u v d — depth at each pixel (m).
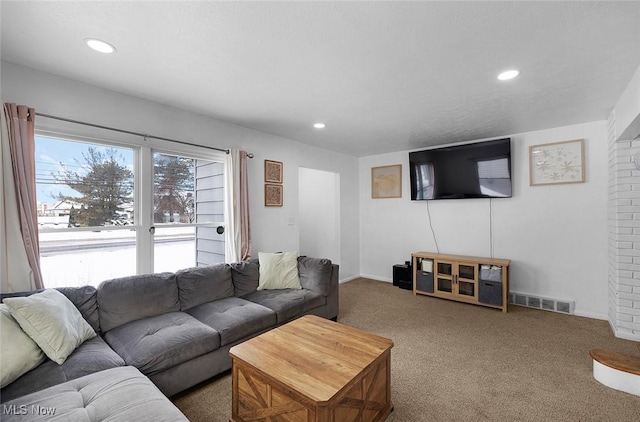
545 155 3.61
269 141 3.85
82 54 1.90
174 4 1.43
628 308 2.78
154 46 1.81
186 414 1.79
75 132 2.29
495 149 3.82
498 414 1.77
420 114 3.08
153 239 2.79
